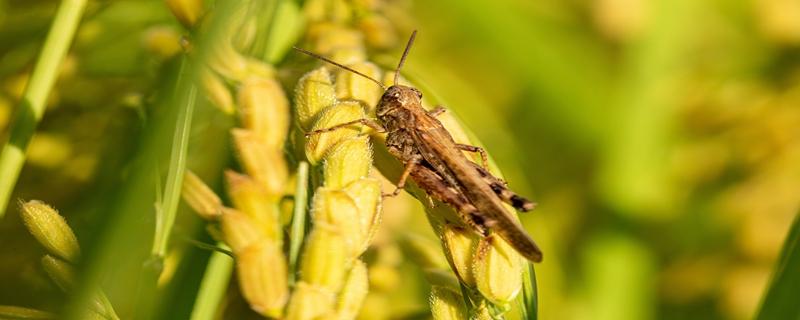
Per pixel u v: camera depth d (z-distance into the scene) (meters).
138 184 0.19
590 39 0.37
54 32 0.22
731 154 0.35
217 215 0.21
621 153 0.35
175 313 0.22
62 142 0.24
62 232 0.21
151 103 0.22
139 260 0.20
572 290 0.33
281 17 0.24
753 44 0.36
